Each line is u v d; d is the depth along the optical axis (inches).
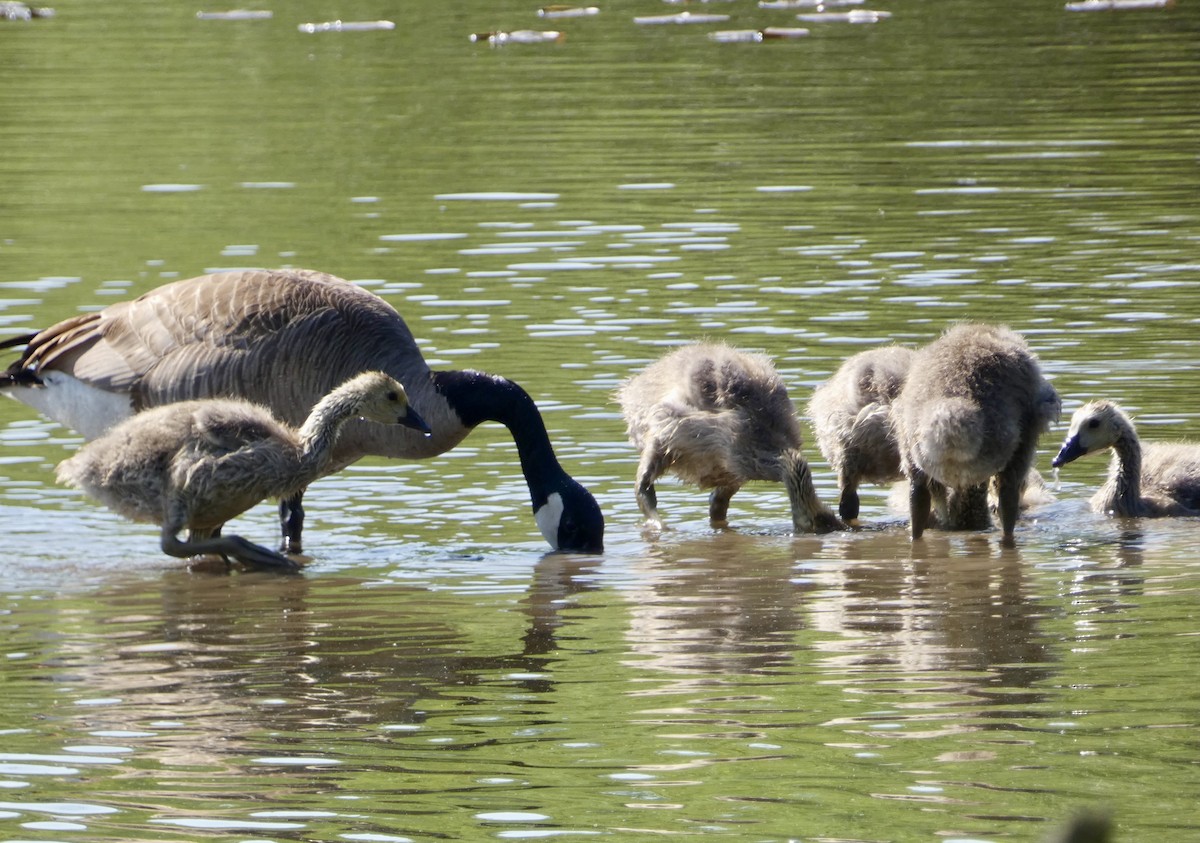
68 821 331.3
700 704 391.5
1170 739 362.6
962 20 1775.3
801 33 1721.2
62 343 587.2
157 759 362.9
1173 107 1294.3
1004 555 539.5
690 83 1457.9
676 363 622.2
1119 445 599.8
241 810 336.2
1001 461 541.6
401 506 605.9
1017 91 1385.3
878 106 1338.6
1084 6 1833.2
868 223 983.0
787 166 1141.1
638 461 645.9
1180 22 1702.8
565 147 1221.7
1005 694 393.4
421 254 940.6
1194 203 1003.3
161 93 1467.8
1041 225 965.2
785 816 327.9
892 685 402.6
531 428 572.7
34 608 485.4
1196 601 473.1
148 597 498.0
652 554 549.6
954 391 543.5
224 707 395.2
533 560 540.7
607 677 413.4
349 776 352.2
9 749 369.7
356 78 1526.8
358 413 547.8
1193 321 771.4
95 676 418.9
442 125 1315.2
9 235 1011.3
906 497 613.0
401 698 400.2
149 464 532.1
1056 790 337.4
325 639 450.3
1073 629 446.9
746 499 637.3
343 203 1075.9
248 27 1835.6
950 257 901.2
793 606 477.1
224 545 526.0
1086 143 1182.9
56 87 1501.0
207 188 1131.3
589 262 912.9
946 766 350.6
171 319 575.8
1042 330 762.8
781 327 781.9
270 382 569.0
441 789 344.5
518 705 393.7
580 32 1776.6
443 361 736.3
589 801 337.1
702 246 940.6
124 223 1039.0
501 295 850.1
